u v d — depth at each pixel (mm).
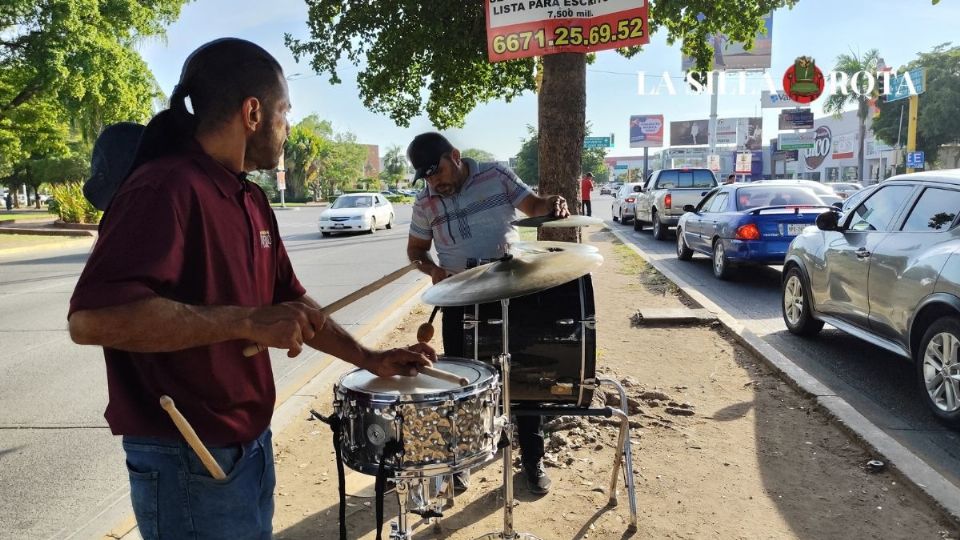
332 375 6016
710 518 3404
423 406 2117
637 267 12281
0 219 39500
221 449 1819
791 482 3770
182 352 1730
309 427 4793
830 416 4582
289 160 74750
